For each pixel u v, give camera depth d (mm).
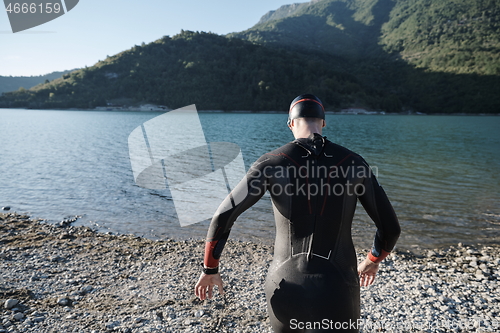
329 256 1516
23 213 8688
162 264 5332
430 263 5820
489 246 6832
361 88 189000
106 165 16797
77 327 3379
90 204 9516
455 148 28594
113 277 4793
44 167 15992
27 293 4164
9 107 171000
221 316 3701
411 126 67562
